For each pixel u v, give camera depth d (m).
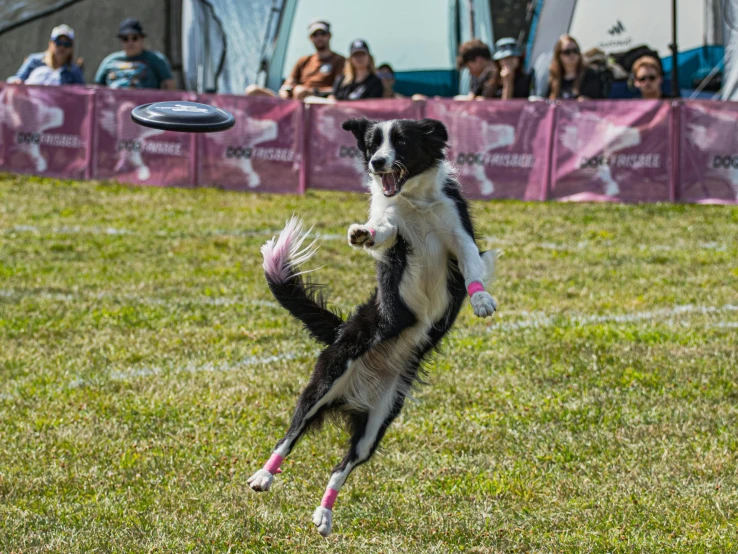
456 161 16.16
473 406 7.09
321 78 17.70
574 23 17.64
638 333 8.88
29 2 21.58
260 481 5.07
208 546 4.87
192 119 5.16
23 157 17.73
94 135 17.42
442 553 4.84
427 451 6.26
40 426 6.54
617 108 15.42
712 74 17.19
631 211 14.96
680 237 13.45
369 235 5.24
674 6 16.50
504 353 8.31
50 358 8.14
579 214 14.90
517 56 16.34
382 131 5.67
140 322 9.31
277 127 16.77
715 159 15.18
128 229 14.09
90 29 21.22
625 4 17.36
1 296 10.22
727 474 5.82
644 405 7.04
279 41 19.27
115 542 4.88
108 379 7.61
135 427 6.59
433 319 5.66
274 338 8.89
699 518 5.22
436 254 5.59
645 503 5.42
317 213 15.08
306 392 5.41
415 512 5.36
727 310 9.75
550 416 6.84
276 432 6.54
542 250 12.80
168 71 18.19
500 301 10.30
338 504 5.49
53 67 18.25
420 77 18.62
